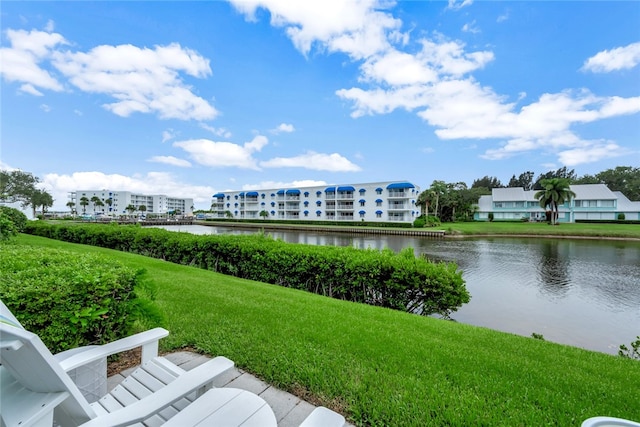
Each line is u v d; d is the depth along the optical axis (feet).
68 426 4.41
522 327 26.50
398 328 13.62
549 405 8.12
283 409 7.84
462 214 198.29
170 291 17.94
